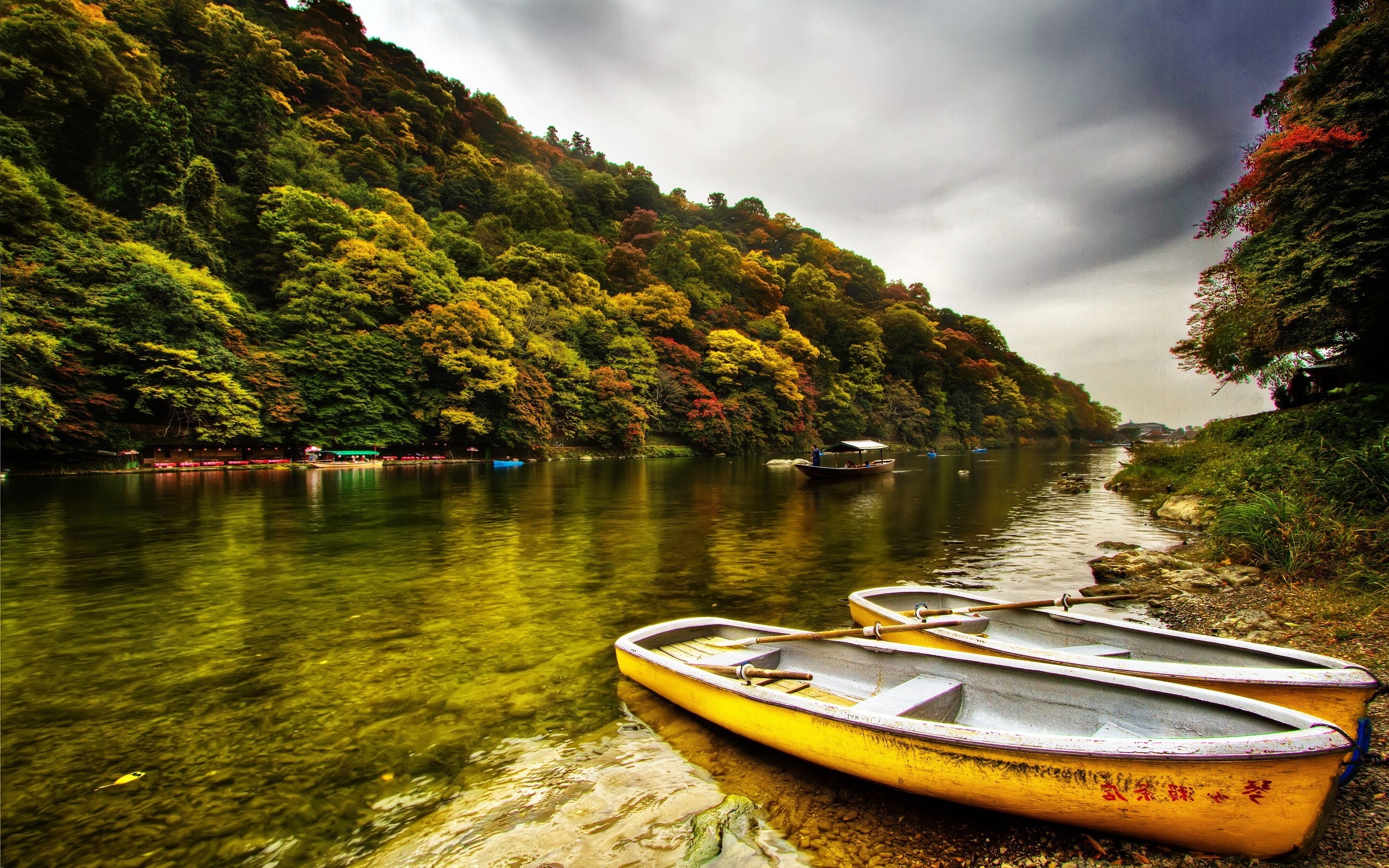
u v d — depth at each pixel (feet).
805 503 60.18
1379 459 27.68
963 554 34.53
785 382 198.08
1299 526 26.20
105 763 12.49
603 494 67.87
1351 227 35.04
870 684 14.51
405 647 19.27
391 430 118.93
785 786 11.37
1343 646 17.52
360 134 214.28
